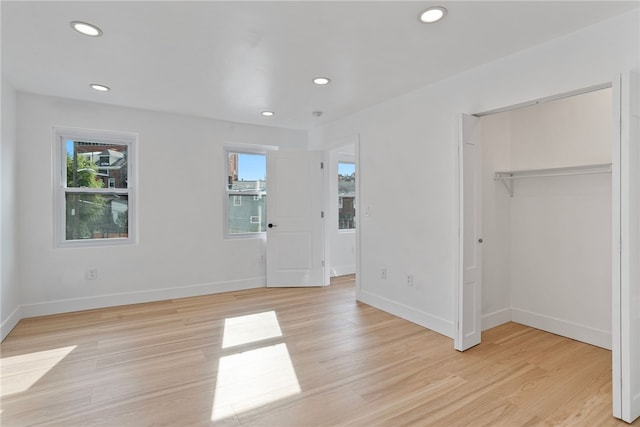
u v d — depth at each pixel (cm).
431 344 292
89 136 388
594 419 190
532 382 230
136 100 372
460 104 295
